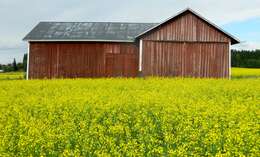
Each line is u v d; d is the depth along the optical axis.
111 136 14.56
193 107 19.72
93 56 42.28
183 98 23.50
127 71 42.12
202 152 12.59
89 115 18.31
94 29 44.19
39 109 19.72
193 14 41.22
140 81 34.16
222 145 13.02
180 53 41.28
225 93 26.84
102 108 19.64
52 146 12.83
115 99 22.58
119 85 31.00
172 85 30.98
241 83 33.03
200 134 14.23
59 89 28.58
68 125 15.79
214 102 21.92
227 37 41.28
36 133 14.03
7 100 22.75
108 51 42.25
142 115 17.73
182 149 12.05
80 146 13.09
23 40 42.34
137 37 40.75
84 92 26.23
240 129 14.29
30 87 30.14
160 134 15.04
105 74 42.19
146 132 14.99
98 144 13.20
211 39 41.25
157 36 41.25
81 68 42.41
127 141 13.84
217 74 41.16
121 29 44.41
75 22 46.00
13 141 13.62
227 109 19.62
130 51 42.16
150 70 41.22
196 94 25.70
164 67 41.22
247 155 12.24
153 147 12.80
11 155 12.23
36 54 42.81
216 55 41.28
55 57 42.62
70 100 21.92
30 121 16.78
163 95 24.55
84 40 41.84
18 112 18.70
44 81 34.75
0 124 15.96
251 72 63.31
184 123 16.03
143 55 41.22
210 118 17.22
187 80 35.28
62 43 42.59
